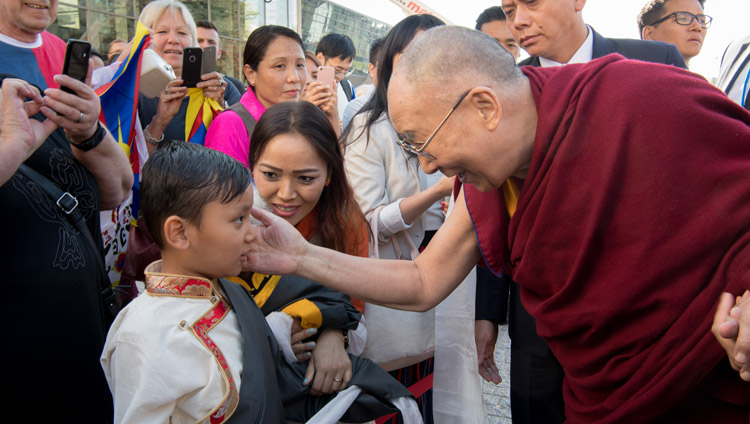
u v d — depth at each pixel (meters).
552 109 1.22
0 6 1.95
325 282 1.48
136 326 1.08
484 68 1.22
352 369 1.49
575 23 2.09
